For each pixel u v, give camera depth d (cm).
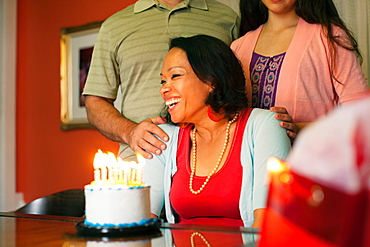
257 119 155
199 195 150
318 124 49
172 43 165
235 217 148
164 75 161
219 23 218
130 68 211
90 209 107
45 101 396
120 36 214
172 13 211
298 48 178
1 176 408
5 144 408
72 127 373
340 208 46
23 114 411
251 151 151
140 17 214
